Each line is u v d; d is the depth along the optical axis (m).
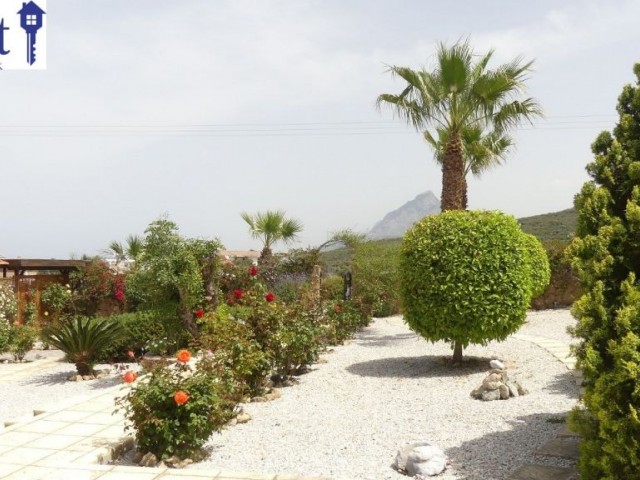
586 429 3.81
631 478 3.45
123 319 11.07
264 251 21.02
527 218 45.62
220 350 7.01
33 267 14.70
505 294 8.32
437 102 13.66
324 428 6.02
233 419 6.25
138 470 4.68
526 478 4.37
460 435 5.62
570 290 18.14
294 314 9.05
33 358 12.09
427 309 8.52
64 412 6.70
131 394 5.37
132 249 18.36
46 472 4.67
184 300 9.72
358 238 19.47
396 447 5.36
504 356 9.69
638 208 3.75
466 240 8.37
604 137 4.29
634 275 3.70
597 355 3.61
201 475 4.54
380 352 10.91
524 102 13.64
